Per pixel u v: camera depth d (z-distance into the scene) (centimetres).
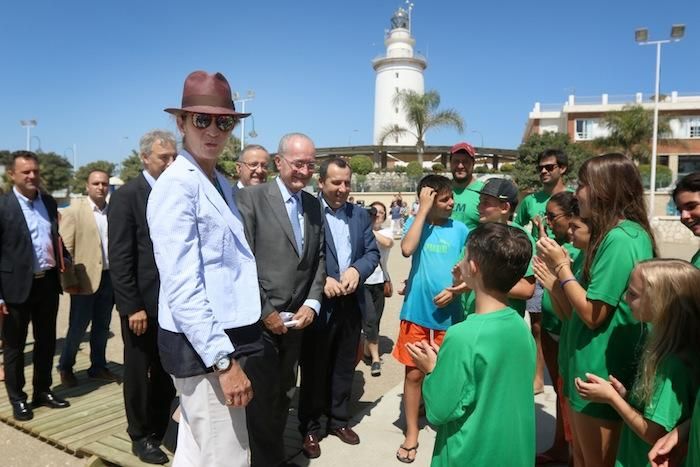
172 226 219
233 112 241
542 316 376
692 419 183
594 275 234
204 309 221
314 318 348
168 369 236
